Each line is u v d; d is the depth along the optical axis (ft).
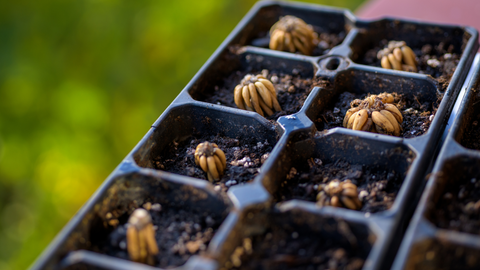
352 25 1.43
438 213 1.08
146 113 2.52
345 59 1.33
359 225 1.04
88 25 2.30
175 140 1.24
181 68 2.60
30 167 2.48
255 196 1.08
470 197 1.10
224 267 1.05
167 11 2.37
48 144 2.43
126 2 2.31
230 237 1.05
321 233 1.07
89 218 1.09
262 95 1.26
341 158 1.18
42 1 2.22
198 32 2.60
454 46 1.38
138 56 2.43
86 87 2.37
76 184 2.57
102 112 2.40
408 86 1.28
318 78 1.30
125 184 1.13
